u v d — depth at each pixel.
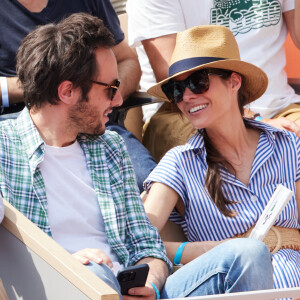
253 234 5.73
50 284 4.00
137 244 5.41
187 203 6.15
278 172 6.25
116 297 3.73
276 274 5.80
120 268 5.15
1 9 7.05
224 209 6.01
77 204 5.18
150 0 8.05
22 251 4.16
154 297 4.91
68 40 5.16
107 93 5.32
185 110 6.23
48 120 5.21
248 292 4.29
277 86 8.38
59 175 5.17
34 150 5.05
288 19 8.54
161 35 8.03
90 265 4.47
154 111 8.58
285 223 6.09
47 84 5.12
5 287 4.34
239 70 6.20
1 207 4.23
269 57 8.34
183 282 4.97
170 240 6.30
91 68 5.19
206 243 5.87
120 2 9.54
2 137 5.06
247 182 6.22
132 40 8.17
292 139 6.38
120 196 5.45
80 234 5.12
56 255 3.96
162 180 6.08
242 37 8.28
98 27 5.30
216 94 6.10
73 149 5.35
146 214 5.75
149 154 7.28
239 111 6.38
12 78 6.91
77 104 5.21
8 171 4.98
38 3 7.13
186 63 6.15
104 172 5.42
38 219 4.95
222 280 4.80
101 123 5.37
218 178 6.06
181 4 8.12
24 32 7.06
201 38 6.23
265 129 6.37
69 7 7.33
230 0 8.21
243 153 6.28
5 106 6.94
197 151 6.21
